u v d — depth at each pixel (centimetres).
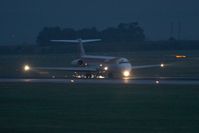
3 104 16012
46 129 11931
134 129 11881
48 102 16338
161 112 14200
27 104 15962
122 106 15338
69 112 14325
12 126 12288
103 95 17850
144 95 17712
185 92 18300
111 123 12625
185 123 12569
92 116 13650
